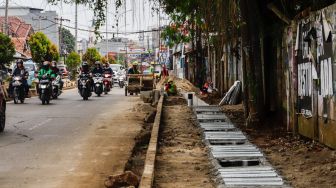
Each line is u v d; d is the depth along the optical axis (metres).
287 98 12.30
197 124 14.44
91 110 19.58
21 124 14.81
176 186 7.14
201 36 14.21
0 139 11.93
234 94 20.59
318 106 9.73
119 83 43.88
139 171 8.79
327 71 9.09
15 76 22.69
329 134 9.09
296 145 10.17
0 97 12.88
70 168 8.80
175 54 52.75
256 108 13.24
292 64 11.60
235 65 23.34
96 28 11.86
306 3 11.39
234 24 11.44
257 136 11.91
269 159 8.93
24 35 55.56
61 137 12.37
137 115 17.81
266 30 14.13
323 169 7.81
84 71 26.19
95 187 7.48
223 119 15.41
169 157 9.45
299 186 6.96
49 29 63.97
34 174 8.29
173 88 28.70
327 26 8.99
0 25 50.91
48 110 19.31
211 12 11.55
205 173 8.05
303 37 10.66
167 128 13.87
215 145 10.61
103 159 9.65
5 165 8.98
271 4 12.20
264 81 14.78
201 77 33.28
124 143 11.56
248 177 7.45
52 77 23.08
